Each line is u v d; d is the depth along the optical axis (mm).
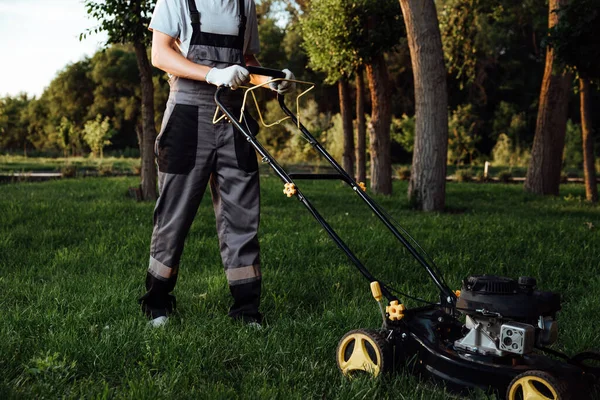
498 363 2469
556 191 14711
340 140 30766
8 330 3279
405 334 2756
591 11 8688
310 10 15805
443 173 10500
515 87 38250
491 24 35125
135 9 9562
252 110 37406
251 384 2723
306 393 2633
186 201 3510
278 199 11672
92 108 49375
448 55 17531
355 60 13508
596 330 3547
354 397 2533
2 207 8805
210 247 5949
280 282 4555
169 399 2490
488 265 5348
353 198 12117
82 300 3938
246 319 3586
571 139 31250
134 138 49406
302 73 38688
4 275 4793
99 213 8391
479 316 2510
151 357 2951
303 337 3371
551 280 4969
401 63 36188
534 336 2385
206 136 3469
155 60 3432
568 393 2236
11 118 58188
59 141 41219
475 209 10828
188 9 3410
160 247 3580
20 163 30375
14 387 2572
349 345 2883
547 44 9312
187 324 3471
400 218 8648
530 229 7438
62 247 5965
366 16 13188
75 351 2982
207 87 3453
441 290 2904
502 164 32531
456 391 2525
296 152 32875
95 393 2572
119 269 5031
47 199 10508
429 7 10250
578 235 7012
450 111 37781
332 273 4949
